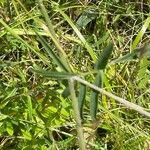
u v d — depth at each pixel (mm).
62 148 557
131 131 581
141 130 588
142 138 566
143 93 613
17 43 659
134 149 567
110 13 694
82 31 703
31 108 546
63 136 594
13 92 578
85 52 664
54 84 607
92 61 663
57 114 555
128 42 673
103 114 579
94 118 356
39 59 651
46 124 548
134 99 618
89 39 668
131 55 335
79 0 703
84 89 352
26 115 561
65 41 676
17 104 575
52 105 571
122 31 708
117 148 569
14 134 565
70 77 334
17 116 556
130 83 625
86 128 569
